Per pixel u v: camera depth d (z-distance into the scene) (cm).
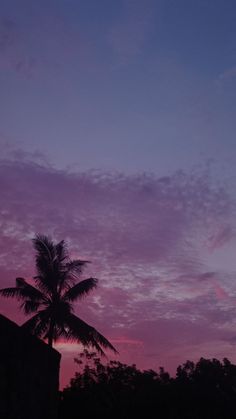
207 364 5594
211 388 5322
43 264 3375
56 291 3334
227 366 5600
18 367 2484
